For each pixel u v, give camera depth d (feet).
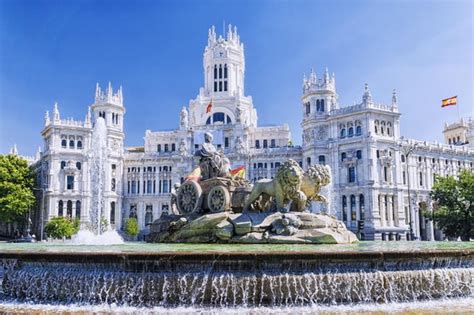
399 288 64.13
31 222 395.96
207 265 60.90
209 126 406.21
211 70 471.21
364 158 325.21
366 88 333.01
